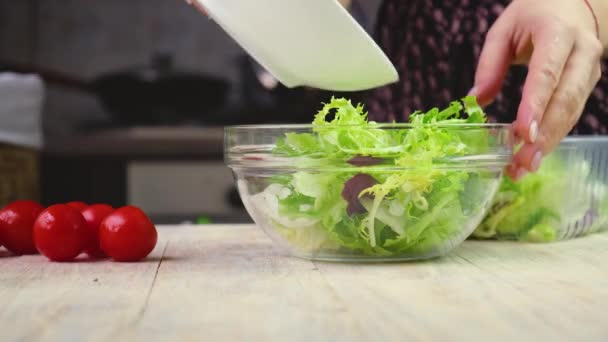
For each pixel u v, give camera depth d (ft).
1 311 1.93
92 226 2.57
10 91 5.33
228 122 6.90
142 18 7.95
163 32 7.98
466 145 2.36
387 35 3.88
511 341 1.70
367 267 2.38
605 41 2.84
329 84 2.67
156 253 2.63
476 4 3.64
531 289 2.10
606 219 2.99
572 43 2.66
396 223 2.34
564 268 2.35
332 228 2.37
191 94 6.36
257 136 2.39
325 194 2.35
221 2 2.49
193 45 7.99
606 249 2.66
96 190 6.31
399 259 2.44
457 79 3.72
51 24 7.91
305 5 2.34
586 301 1.98
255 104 6.79
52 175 6.23
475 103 2.55
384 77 2.55
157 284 2.18
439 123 2.43
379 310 1.91
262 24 2.46
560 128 2.68
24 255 2.65
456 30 3.69
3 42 7.87
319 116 2.42
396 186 2.29
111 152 6.18
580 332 1.75
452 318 1.85
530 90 2.60
